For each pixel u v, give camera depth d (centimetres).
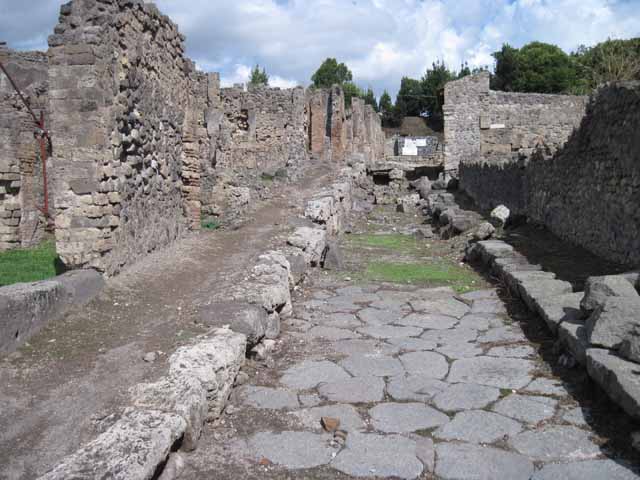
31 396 402
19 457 328
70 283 570
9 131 1248
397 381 502
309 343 612
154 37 835
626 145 849
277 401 461
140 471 292
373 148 3959
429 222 1714
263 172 1892
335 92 2723
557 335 566
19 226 1259
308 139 2731
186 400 376
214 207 1161
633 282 565
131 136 742
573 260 926
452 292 830
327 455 378
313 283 891
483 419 425
